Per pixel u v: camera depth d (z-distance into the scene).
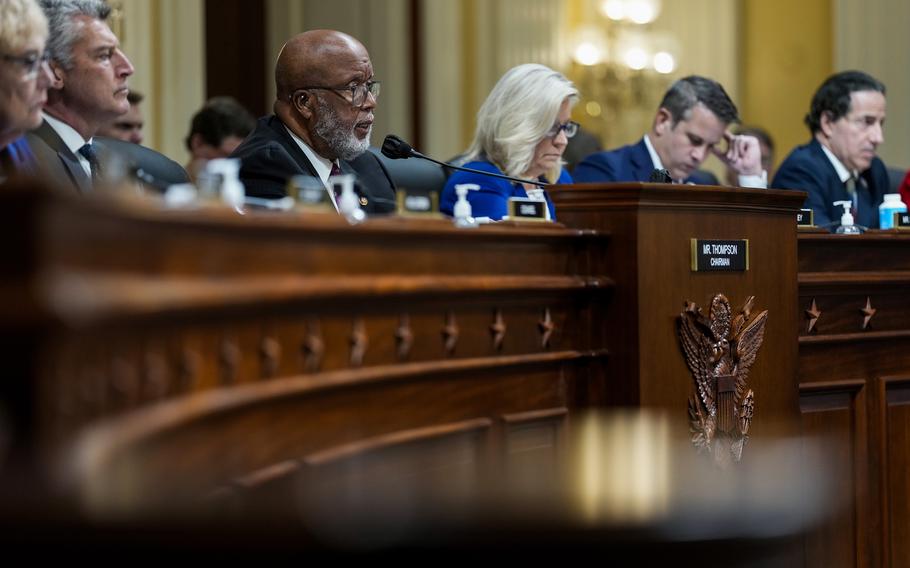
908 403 4.07
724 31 9.85
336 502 1.61
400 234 2.59
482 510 1.60
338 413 2.47
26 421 1.47
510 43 8.62
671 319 3.21
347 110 3.98
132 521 1.45
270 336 2.26
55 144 3.39
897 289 4.03
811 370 3.80
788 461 1.95
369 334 2.56
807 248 3.77
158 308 1.78
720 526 1.71
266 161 3.81
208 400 2.04
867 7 8.75
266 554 1.50
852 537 3.88
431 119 8.22
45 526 1.43
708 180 6.25
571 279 3.12
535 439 3.03
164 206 1.93
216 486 2.07
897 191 5.84
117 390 1.74
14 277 1.45
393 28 8.13
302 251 2.32
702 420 3.25
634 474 1.87
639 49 9.59
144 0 6.46
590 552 1.64
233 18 8.38
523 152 4.19
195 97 6.71
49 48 3.37
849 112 5.12
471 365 2.82
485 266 2.88
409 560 1.57
